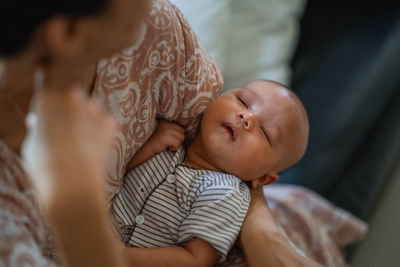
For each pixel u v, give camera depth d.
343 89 1.89
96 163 0.41
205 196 0.91
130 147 0.79
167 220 0.90
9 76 0.48
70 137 0.40
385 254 1.76
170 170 0.94
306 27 2.12
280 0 1.88
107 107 0.68
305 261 0.77
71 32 0.38
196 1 1.43
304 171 1.73
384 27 2.04
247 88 1.09
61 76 0.41
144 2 0.43
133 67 0.71
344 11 2.15
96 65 0.62
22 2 0.35
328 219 1.25
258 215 0.89
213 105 1.02
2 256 0.46
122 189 0.91
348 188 1.75
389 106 1.88
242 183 0.99
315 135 1.80
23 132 0.55
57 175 0.39
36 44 0.38
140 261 0.79
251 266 0.80
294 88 1.96
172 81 0.80
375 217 1.82
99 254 0.43
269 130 1.03
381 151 1.80
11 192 0.52
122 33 0.42
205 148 1.01
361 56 1.97
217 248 0.85
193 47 0.80
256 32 1.79
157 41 0.73
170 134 0.93
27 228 0.52
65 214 0.40
